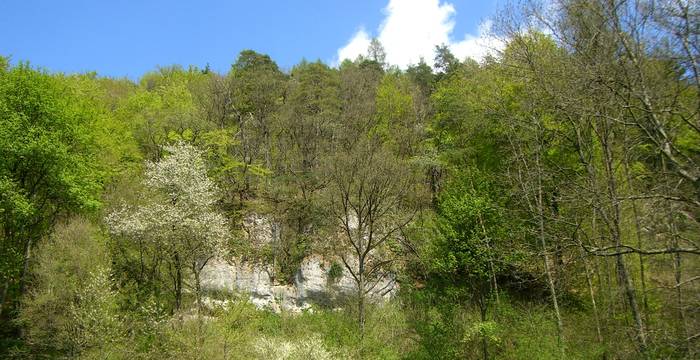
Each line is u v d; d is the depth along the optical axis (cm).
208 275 3059
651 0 1330
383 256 3225
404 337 2603
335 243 3378
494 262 2302
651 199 1463
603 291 2123
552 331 2092
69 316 2298
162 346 2219
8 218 2744
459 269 2428
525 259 2220
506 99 2456
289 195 3822
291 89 5234
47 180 2777
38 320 2295
